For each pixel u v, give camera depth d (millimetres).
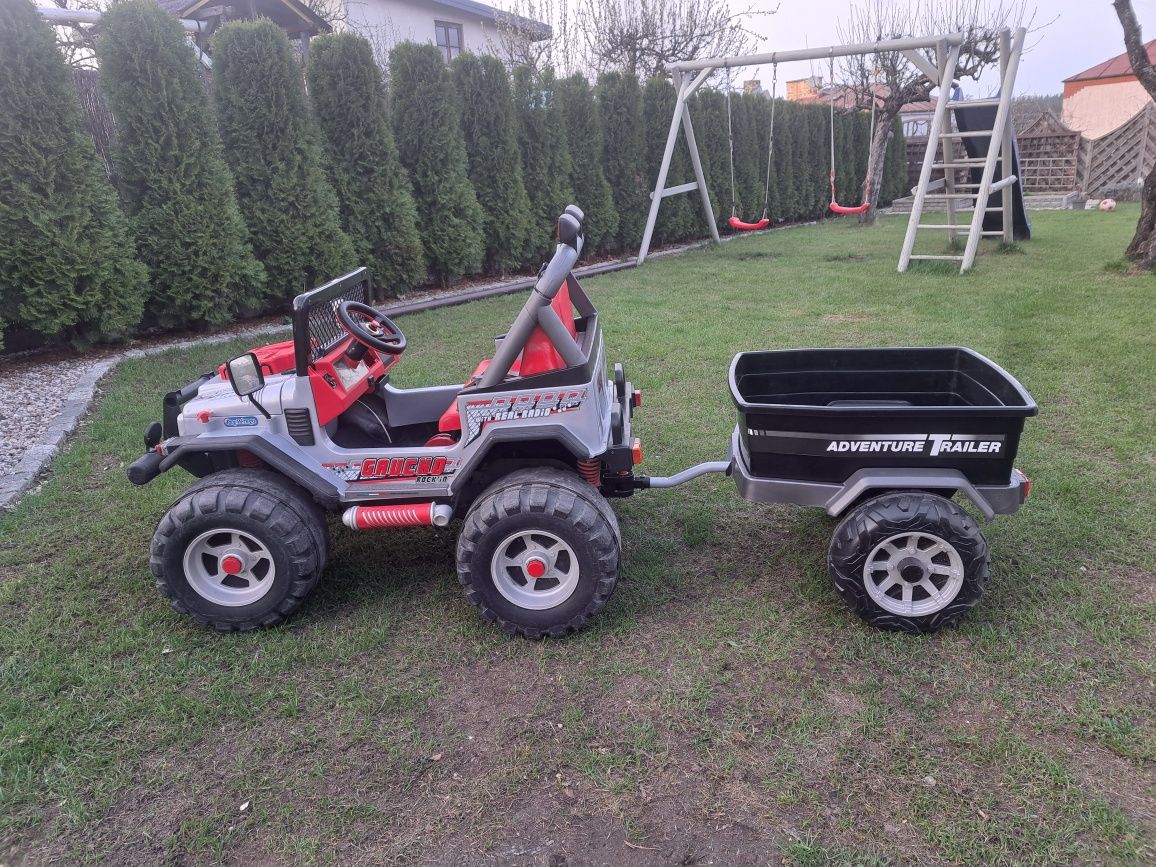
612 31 18172
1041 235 13328
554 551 2938
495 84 10586
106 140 8844
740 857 2070
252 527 2932
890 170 23141
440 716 2623
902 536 2840
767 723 2535
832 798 2238
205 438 3035
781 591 3273
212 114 7754
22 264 6707
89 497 4285
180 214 7590
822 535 3709
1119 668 2709
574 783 2328
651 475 4375
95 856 2137
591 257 13367
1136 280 8727
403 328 8133
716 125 15305
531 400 2971
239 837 2186
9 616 3236
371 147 9133
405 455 3074
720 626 3045
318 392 3061
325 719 2625
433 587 3387
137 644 3031
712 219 14500
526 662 2885
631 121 13266
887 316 7730
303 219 8539
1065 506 3797
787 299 8906
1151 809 2156
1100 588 3166
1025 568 3320
